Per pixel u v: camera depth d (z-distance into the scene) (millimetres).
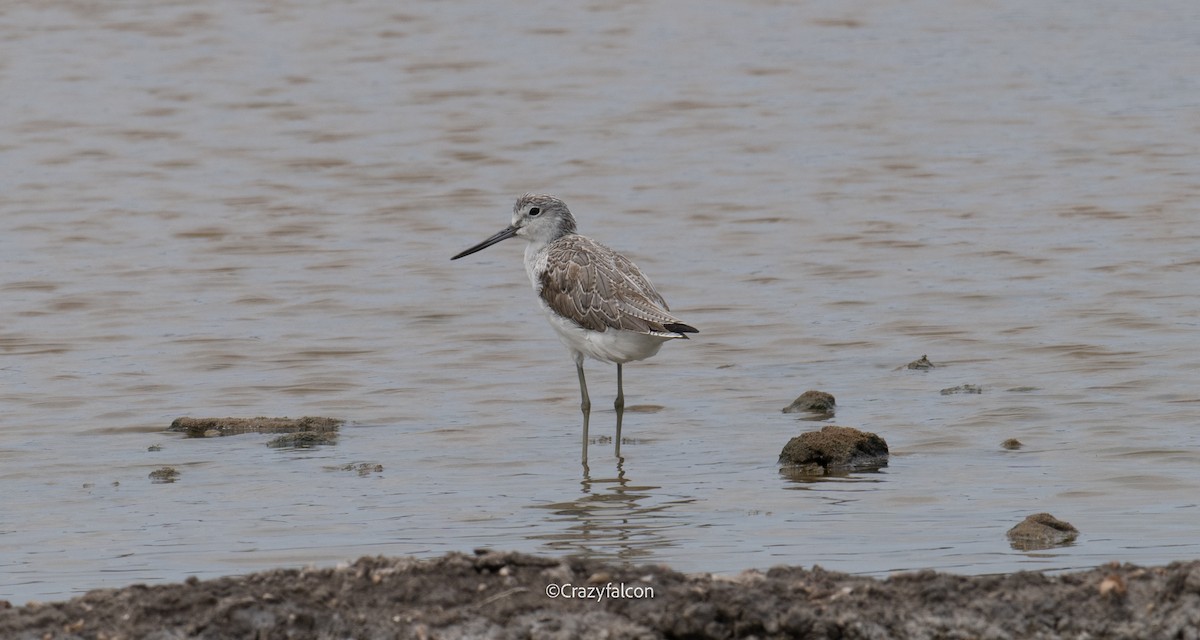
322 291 21141
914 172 28250
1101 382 16125
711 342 18484
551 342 18672
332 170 28688
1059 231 23688
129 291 21141
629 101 34344
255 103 33906
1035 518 11430
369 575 9383
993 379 16422
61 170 28375
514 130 31734
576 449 14359
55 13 42125
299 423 15164
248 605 9023
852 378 16750
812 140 30906
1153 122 32094
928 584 9297
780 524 11789
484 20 42625
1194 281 20500
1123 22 43375
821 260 22453
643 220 25219
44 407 16062
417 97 34562
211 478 13469
